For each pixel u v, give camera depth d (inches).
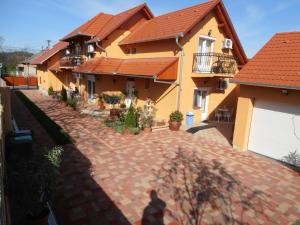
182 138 497.7
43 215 184.5
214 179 319.6
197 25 585.9
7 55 2439.7
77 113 690.2
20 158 285.0
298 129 364.2
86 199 257.6
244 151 434.6
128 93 764.0
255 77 392.5
